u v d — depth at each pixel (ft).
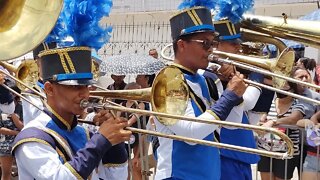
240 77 10.07
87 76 7.75
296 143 16.30
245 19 13.09
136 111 8.21
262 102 13.70
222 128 11.85
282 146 16.40
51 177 7.16
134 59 23.16
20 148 7.48
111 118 7.72
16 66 14.44
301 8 42.60
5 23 7.41
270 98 13.73
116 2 50.44
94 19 8.07
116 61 23.15
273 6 43.32
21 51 7.07
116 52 48.14
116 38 48.96
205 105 10.27
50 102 7.97
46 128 7.73
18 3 7.48
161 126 10.08
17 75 14.05
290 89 16.12
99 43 8.10
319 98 16.26
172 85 9.40
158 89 9.14
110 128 7.59
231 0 12.45
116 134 7.59
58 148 7.65
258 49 14.08
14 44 7.14
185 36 10.23
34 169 7.33
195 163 9.88
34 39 7.17
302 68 16.81
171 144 9.98
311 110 16.10
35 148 7.41
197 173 9.88
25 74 13.93
